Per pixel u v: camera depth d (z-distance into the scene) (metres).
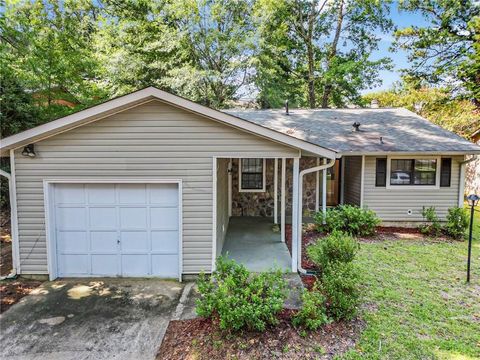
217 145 5.65
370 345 3.76
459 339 3.92
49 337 4.05
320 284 4.68
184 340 3.94
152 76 17.41
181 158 5.67
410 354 3.62
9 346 3.87
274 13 18.53
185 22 17.45
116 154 5.62
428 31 16.41
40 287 5.50
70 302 4.97
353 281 4.35
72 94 11.95
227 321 3.83
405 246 7.75
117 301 5.01
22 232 5.71
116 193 5.81
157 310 4.72
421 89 19.53
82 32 16.19
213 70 17.16
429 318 4.39
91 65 12.23
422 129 10.66
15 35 10.10
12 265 6.18
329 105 22.50
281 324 4.10
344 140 9.91
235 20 17.95
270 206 11.11
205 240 5.81
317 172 10.76
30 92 10.97
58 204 5.79
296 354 3.58
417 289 5.31
